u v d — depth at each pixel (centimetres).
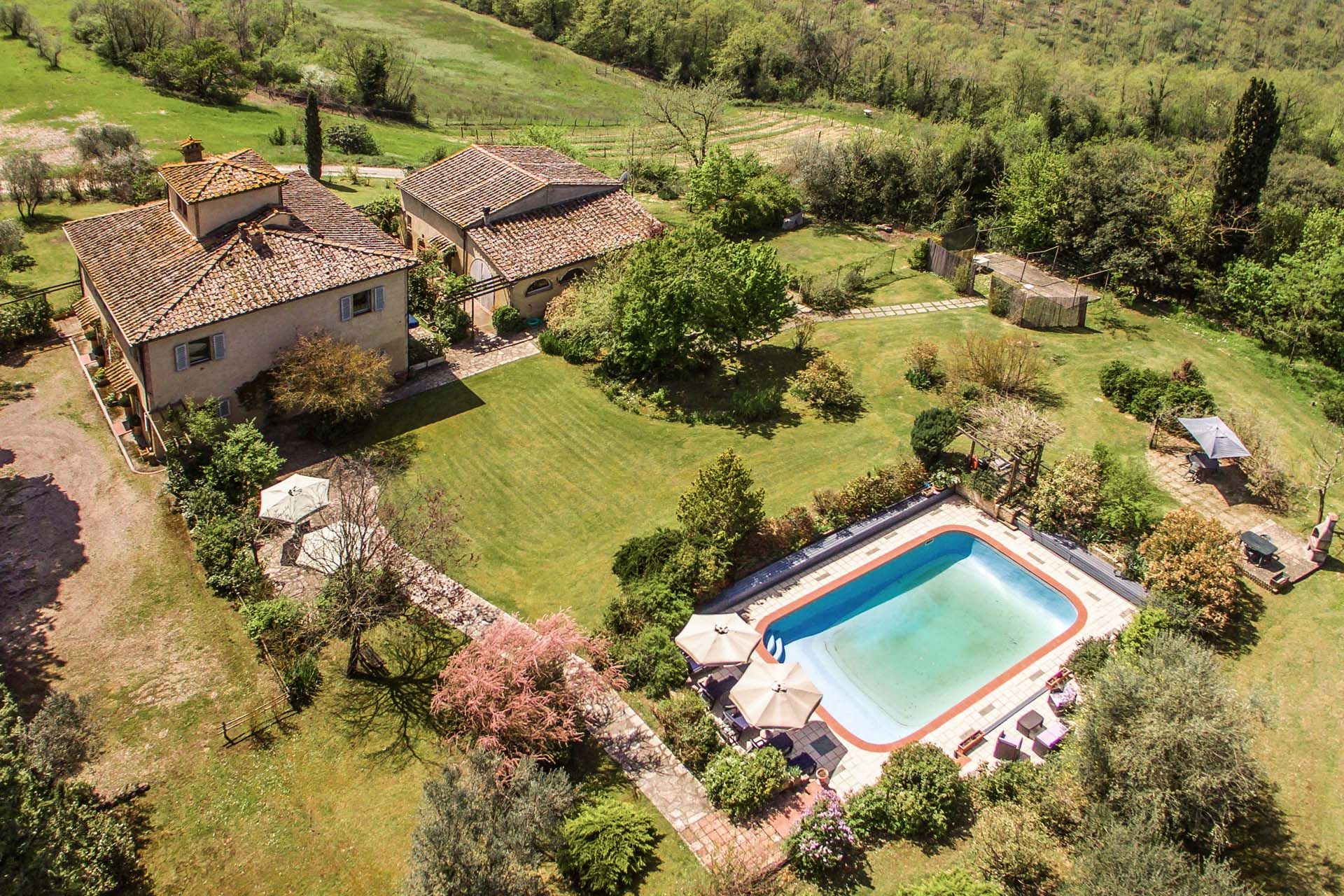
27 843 2092
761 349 5100
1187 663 2755
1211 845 2603
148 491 3834
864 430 4459
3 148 6894
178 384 3888
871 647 3409
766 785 2750
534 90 12200
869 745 3020
